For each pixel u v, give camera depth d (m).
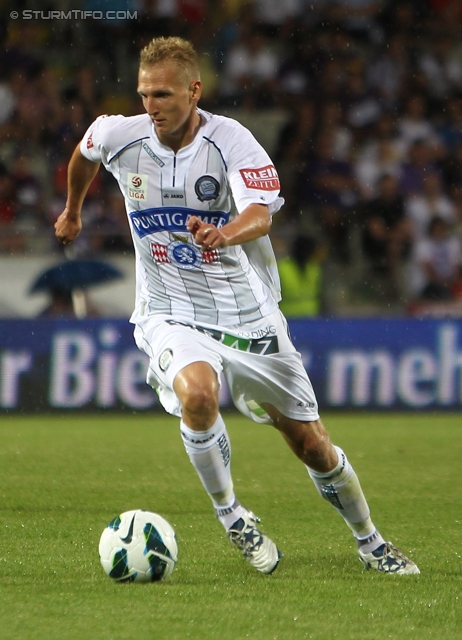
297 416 14.73
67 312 41.06
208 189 14.23
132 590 13.17
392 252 46.47
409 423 37.62
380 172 53.62
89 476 25.48
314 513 20.48
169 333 14.39
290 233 44.16
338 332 40.47
